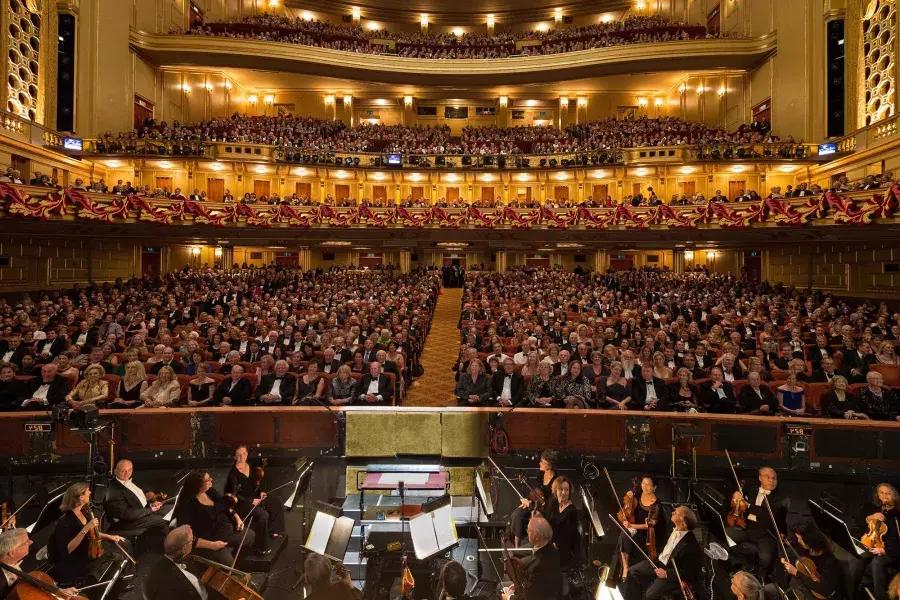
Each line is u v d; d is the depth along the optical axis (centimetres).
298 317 1385
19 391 775
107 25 2444
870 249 1758
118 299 1541
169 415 642
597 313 1463
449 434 661
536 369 830
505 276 2442
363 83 3222
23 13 2052
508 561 412
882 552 428
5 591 334
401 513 446
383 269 2939
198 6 3112
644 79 3072
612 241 2303
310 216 2184
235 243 2488
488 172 2991
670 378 821
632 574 443
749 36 2703
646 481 468
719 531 451
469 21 3678
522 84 3188
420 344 1308
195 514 458
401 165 2877
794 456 620
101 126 2433
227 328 1151
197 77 3009
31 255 1884
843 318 1254
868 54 2055
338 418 659
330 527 410
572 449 658
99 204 1739
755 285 2041
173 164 2612
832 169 2197
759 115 2698
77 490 434
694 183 2664
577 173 2916
